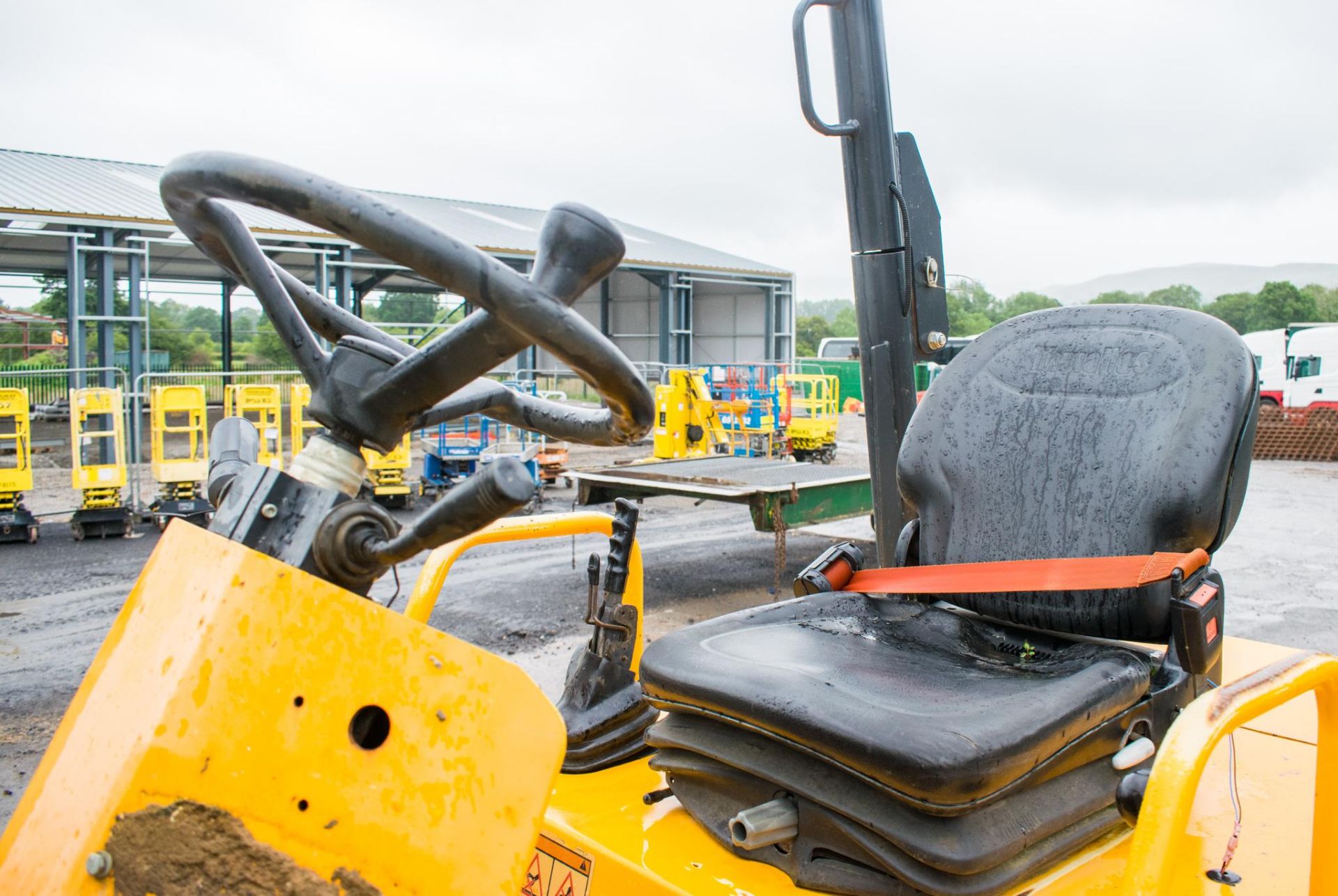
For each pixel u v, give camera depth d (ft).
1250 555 32.45
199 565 3.07
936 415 7.58
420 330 74.74
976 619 7.30
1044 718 5.08
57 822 2.89
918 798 4.67
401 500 40.24
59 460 56.85
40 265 86.79
